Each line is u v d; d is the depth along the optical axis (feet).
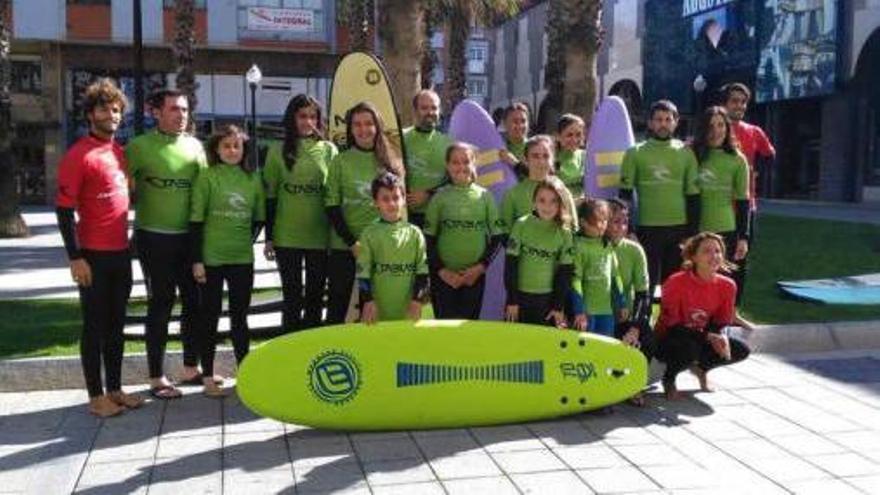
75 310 28.32
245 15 90.38
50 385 20.81
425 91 21.22
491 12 84.79
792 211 68.74
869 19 71.10
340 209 19.49
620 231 19.77
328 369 17.34
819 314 26.55
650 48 99.35
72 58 89.40
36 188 90.99
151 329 19.60
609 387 18.42
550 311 19.17
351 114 19.56
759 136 25.84
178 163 19.02
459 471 15.51
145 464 15.94
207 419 18.44
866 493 14.44
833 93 74.38
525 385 17.99
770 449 16.55
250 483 15.02
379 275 18.24
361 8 78.13
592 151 23.77
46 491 14.75
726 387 20.68
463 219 19.12
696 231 22.03
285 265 20.24
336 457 16.25
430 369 17.62
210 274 19.43
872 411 18.81
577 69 36.86
